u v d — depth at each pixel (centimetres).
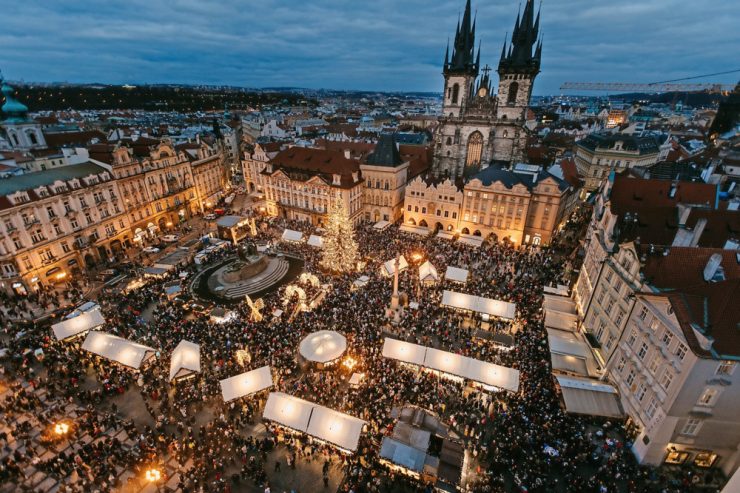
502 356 4806
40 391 4322
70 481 3359
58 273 6975
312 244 8056
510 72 10594
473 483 3316
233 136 15738
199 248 8300
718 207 5797
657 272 3847
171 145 9731
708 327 3062
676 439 3372
